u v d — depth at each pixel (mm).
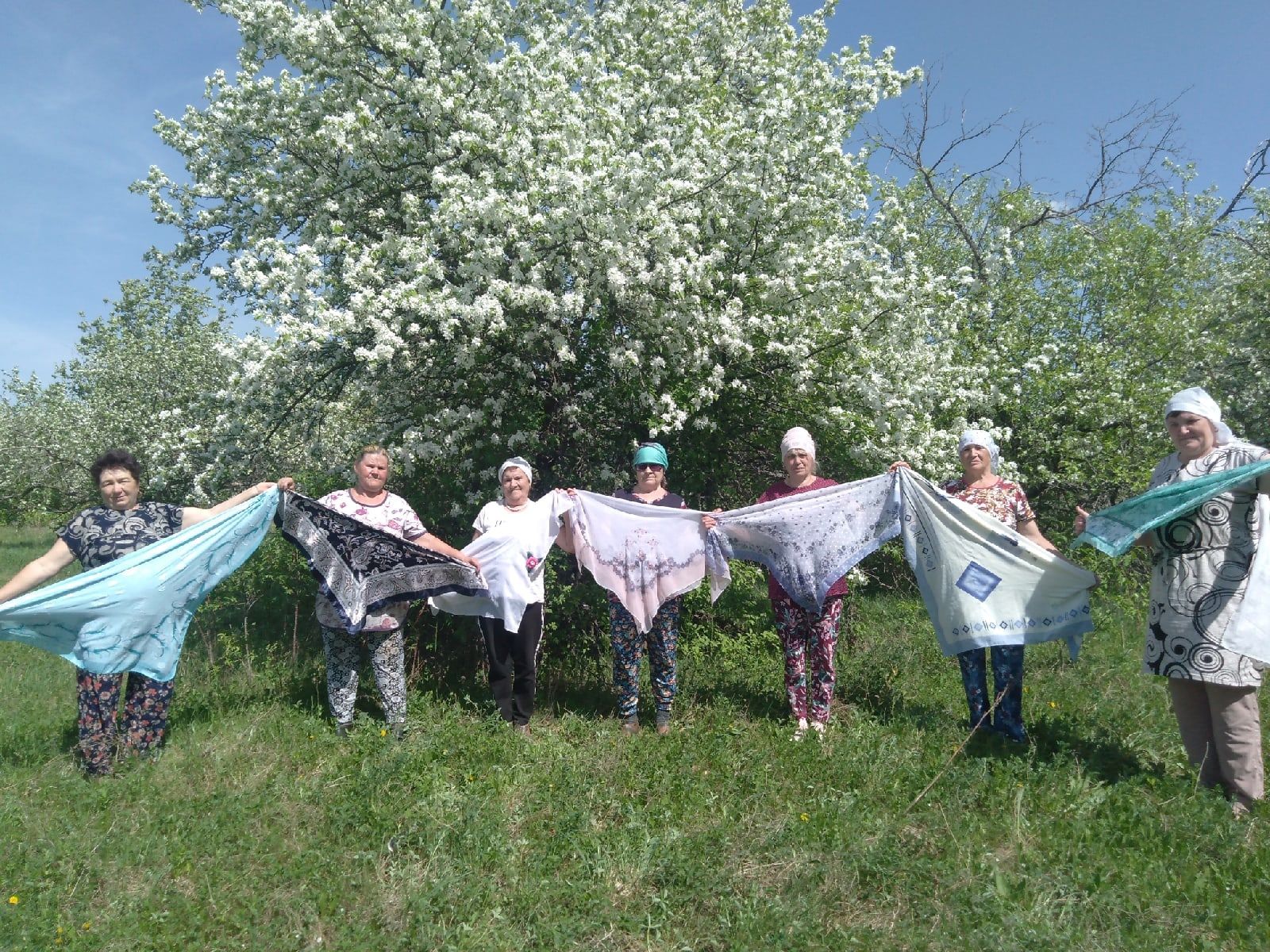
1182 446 4164
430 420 6352
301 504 4633
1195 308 11578
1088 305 10953
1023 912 3004
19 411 19672
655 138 6879
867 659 6328
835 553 4879
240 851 3367
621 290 5934
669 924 2988
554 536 4961
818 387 6664
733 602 6609
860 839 3459
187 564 4266
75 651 4035
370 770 3938
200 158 7996
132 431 15711
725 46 8336
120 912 2990
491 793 3887
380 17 7016
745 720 4992
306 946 2863
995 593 4730
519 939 2854
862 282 6301
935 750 4504
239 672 5664
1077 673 6082
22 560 13414
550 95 6488
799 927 2889
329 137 6664
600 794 3918
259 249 6312
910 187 12578
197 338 16750
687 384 6387
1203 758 4102
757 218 6352
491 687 4910
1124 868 3322
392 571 4637
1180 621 4008
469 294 5934
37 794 3820
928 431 6688
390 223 7219
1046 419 9219
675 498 5148
